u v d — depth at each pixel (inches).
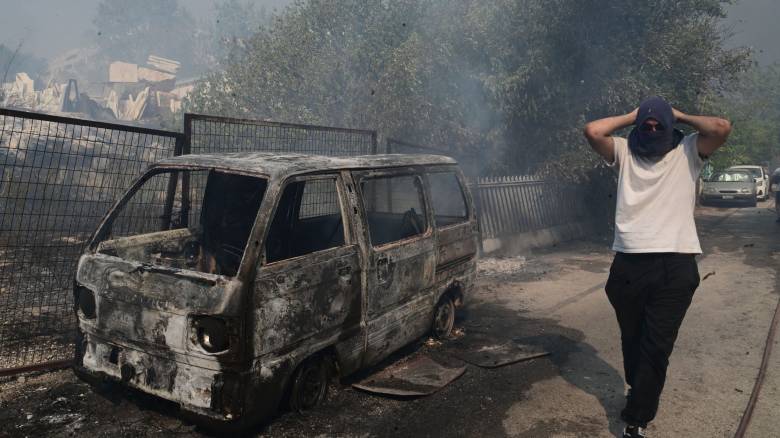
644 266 126.4
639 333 137.3
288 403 138.7
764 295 284.0
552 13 430.6
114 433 129.9
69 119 165.9
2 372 151.0
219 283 119.0
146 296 126.7
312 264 136.5
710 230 573.6
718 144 120.6
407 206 232.5
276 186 132.3
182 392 123.2
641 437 131.1
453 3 470.9
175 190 189.3
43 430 130.5
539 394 163.5
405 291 173.5
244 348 117.9
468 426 142.3
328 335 142.3
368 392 158.4
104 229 149.6
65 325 200.2
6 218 345.4
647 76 471.8
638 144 127.3
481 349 199.6
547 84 431.2
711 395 163.8
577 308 260.8
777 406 155.9
